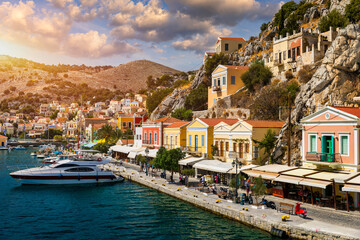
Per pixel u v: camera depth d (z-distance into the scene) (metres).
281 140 44.19
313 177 31.55
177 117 91.81
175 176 55.62
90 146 110.00
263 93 60.34
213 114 75.50
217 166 44.06
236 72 77.31
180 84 145.75
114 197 44.06
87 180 55.97
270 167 38.22
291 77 61.16
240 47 110.81
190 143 59.84
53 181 54.75
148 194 45.25
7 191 49.75
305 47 60.16
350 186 27.67
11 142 190.12
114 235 27.95
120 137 111.69
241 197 35.19
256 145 45.03
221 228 28.91
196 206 36.91
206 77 104.06
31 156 117.88
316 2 84.75
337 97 43.47
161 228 29.58
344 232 23.33
